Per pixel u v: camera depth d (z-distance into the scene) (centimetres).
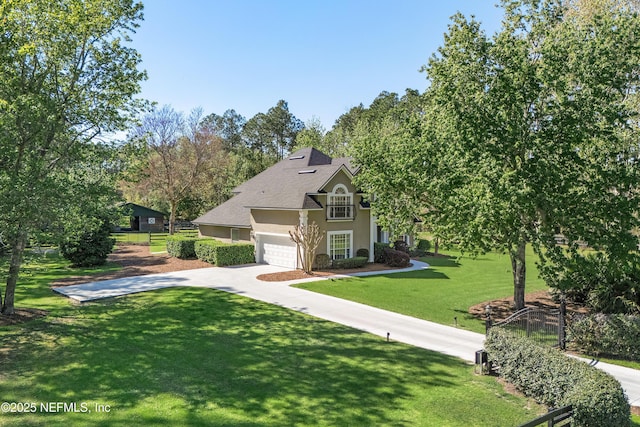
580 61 1293
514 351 970
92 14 1475
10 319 1427
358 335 1375
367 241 2998
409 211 1714
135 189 4444
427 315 1652
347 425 784
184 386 934
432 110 1680
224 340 1273
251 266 2770
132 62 1612
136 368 1030
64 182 1360
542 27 1465
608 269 1352
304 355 1166
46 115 1365
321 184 2666
